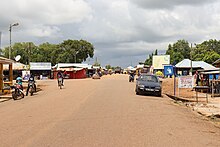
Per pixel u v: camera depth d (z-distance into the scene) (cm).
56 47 11081
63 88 3272
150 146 753
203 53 9081
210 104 1992
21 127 992
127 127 1005
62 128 972
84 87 3300
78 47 11175
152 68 7662
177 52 9756
